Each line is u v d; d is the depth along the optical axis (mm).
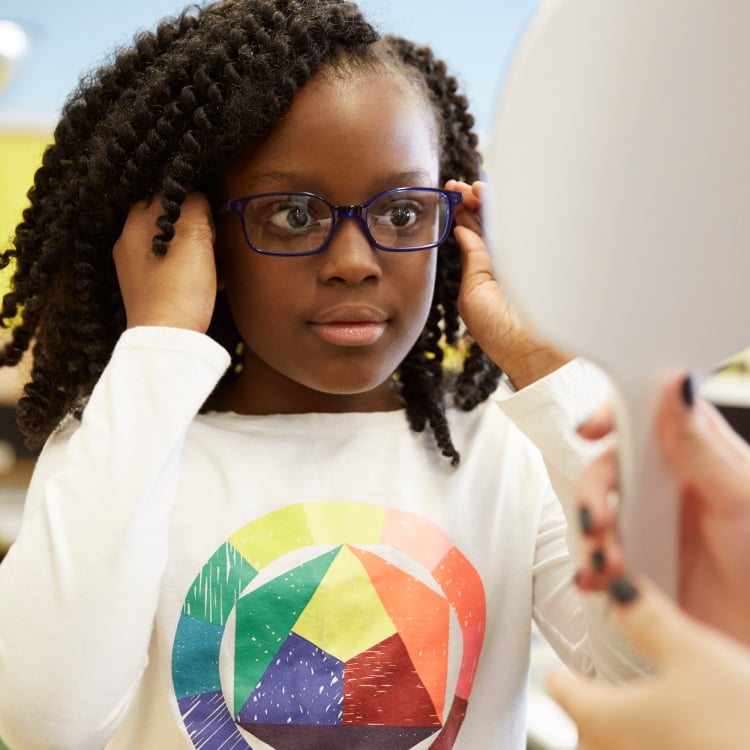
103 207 691
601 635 577
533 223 284
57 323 765
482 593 730
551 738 1083
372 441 771
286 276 656
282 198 649
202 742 672
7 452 1683
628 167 291
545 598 738
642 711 255
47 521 580
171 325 630
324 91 651
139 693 689
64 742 564
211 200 703
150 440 587
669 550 324
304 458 752
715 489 341
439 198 692
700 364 321
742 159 300
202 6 787
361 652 693
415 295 678
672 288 307
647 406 317
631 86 282
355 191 648
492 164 279
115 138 680
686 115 291
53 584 565
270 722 676
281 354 686
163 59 717
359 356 670
